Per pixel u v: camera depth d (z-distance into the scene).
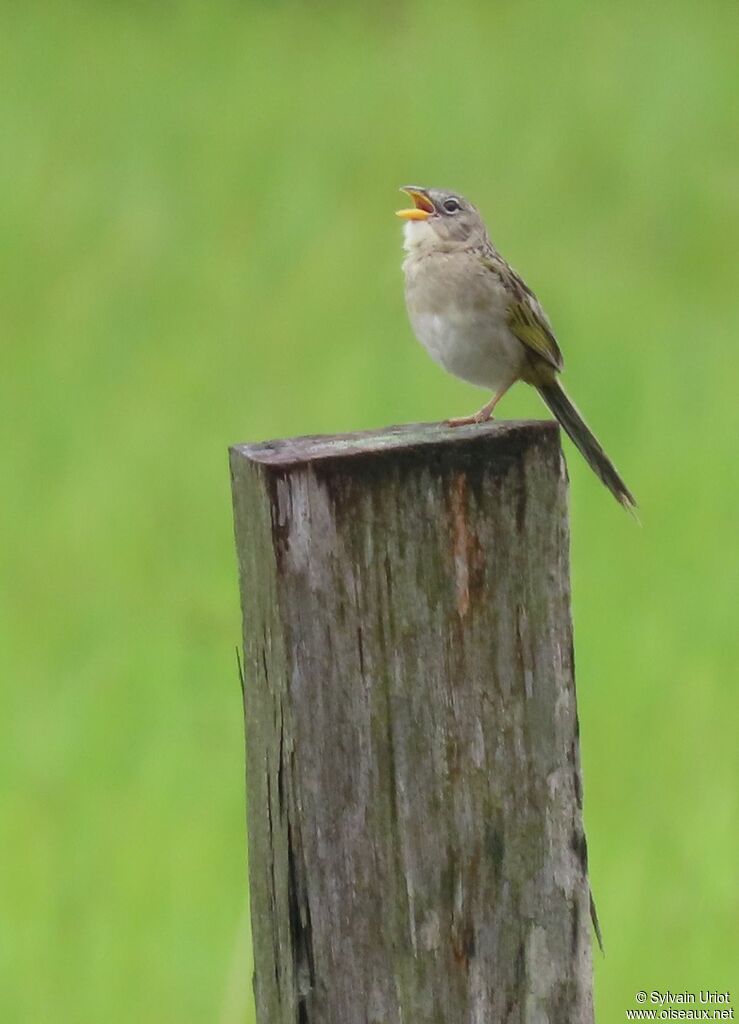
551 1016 5.64
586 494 15.62
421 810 5.44
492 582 5.41
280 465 5.23
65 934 10.38
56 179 24.48
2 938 10.34
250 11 32.94
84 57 29.94
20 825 11.20
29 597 14.15
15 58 29.70
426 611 5.37
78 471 16.38
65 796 11.48
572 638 5.51
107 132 26.50
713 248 23.92
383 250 22.45
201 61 30.06
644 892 10.38
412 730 5.40
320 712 5.34
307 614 5.30
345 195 24.53
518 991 5.61
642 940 10.02
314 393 18.03
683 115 28.23
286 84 29.12
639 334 20.53
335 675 5.34
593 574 14.35
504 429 5.38
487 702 5.45
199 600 13.78
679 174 26.25
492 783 5.48
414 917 5.48
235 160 25.66
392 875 5.45
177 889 10.70
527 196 25.39
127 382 18.50
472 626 5.41
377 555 5.32
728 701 12.26
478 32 31.92
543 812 5.54
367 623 5.34
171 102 27.95
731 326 21.25
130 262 21.81
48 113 27.19
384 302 20.77
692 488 15.87
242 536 5.49
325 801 5.38
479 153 26.59
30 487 16.00
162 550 14.92
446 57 30.53
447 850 5.47
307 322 20.17
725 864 10.60
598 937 5.72
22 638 13.49
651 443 16.94
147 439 17.11
